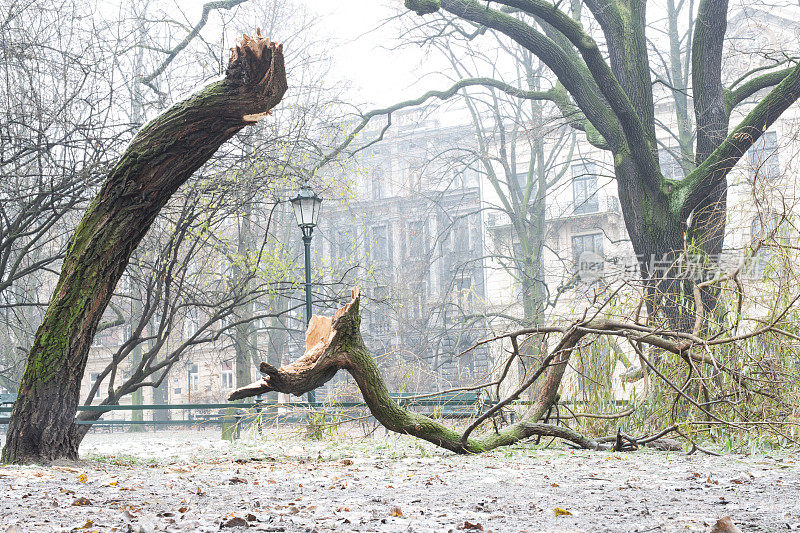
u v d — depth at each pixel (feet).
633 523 10.16
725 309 27.09
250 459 23.03
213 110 20.03
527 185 89.45
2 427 77.10
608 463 20.15
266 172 46.16
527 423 25.73
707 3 44.96
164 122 20.33
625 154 45.16
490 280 122.21
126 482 15.75
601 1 46.11
